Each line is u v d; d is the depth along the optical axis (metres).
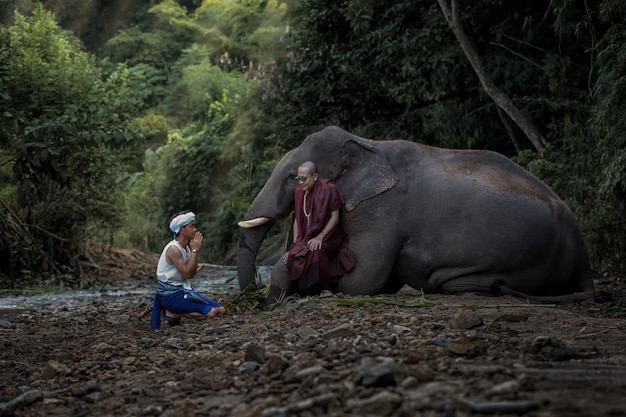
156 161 39.97
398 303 8.13
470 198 9.27
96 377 5.76
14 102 17.95
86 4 53.28
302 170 9.28
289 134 19.25
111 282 16.84
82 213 18.45
